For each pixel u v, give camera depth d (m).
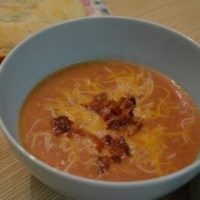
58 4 0.43
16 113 0.28
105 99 0.30
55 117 0.29
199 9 0.47
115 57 0.34
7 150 0.31
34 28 0.40
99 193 0.22
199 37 0.43
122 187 0.22
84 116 0.29
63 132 0.28
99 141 0.27
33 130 0.28
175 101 0.31
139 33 0.33
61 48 0.32
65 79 0.32
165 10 0.47
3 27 0.40
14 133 0.27
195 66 0.31
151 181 0.22
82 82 0.32
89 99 0.30
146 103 0.31
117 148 0.27
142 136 0.28
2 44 0.39
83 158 0.26
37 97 0.30
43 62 0.31
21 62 0.29
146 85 0.32
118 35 0.33
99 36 0.33
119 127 0.28
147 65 0.34
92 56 0.34
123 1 0.47
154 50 0.33
